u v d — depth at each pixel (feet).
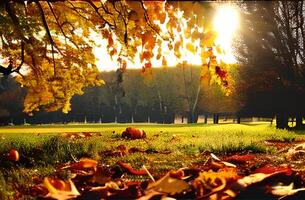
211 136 46.98
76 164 19.26
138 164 23.39
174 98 222.89
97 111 228.02
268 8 103.35
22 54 35.73
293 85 112.98
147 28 20.98
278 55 111.75
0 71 37.01
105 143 37.99
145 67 21.22
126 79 229.86
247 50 112.47
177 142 38.83
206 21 14.35
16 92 202.28
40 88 38.50
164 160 25.34
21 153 28.14
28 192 14.47
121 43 28.22
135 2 15.43
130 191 13.26
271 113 120.06
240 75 116.37
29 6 31.99
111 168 19.35
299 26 108.27
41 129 105.19
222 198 12.38
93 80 39.34
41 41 34.68
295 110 114.73
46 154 27.30
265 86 114.83
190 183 14.08
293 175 14.07
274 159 25.38
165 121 229.04
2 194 14.06
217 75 20.47
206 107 201.87
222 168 18.62
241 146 31.30
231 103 184.03
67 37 35.58
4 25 29.71
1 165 23.63
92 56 37.35
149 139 47.34
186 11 14.07
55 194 12.75
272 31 108.47
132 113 232.53
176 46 19.29
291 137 46.01
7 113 200.34
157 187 12.96
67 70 38.11
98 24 30.19
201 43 16.78
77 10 30.94
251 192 12.88
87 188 13.69
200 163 23.47
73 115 221.87
